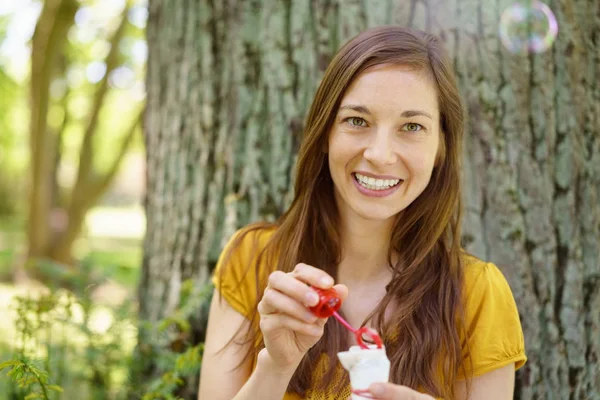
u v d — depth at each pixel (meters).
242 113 2.09
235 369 1.55
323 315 1.19
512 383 1.49
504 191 1.92
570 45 1.98
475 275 1.52
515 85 1.93
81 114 11.01
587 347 1.95
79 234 9.11
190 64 2.21
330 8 2.01
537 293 1.93
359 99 1.37
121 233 14.33
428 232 1.51
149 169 2.45
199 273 2.19
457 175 1.52
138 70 9.34
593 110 2.02
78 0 8.05
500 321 1.47
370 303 1.55
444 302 1.48
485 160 1.93
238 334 1.57
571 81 1.98
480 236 1.93
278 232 1.59
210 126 2.17
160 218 2.35
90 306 2.33
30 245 8.97
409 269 1.50
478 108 1.93
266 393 1.33
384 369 1.13
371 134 1.39
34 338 2.16
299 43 2.03
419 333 1.45
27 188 9.18
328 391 1.44
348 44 1.42
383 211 1.41
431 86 1.40
